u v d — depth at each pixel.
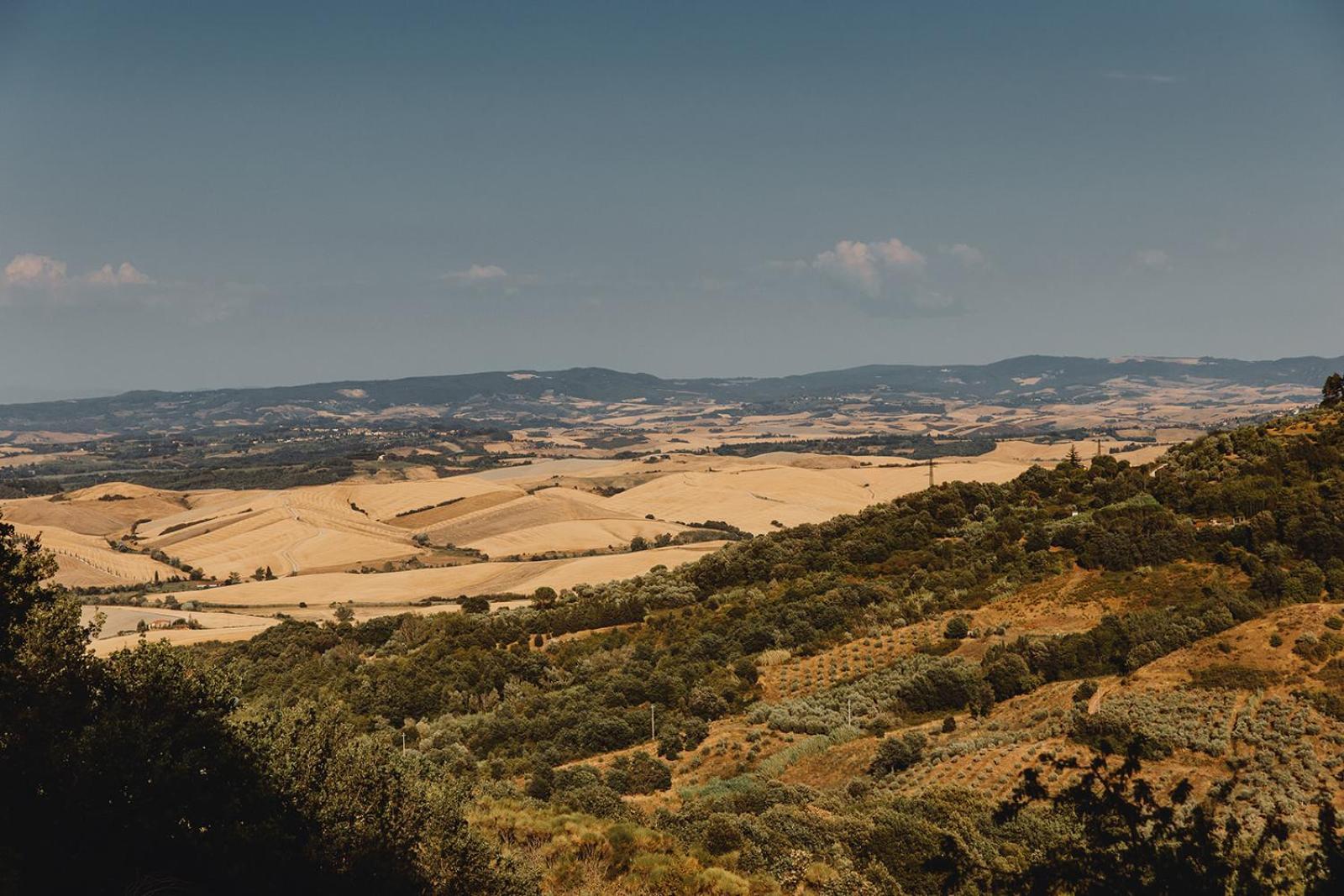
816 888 23.09
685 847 23.11
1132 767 10.37
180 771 11.59
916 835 26.88
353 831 13.81
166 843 11.62
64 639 12.85
